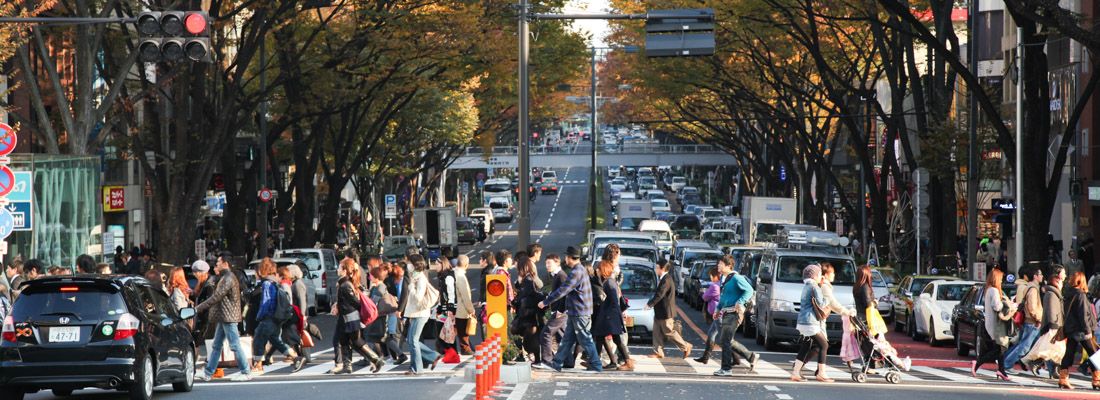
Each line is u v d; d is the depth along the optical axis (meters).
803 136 74.44
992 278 27.62
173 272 28.80
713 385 24.64
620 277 30.00
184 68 42.59
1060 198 66.88
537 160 165.38
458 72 55.38
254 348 27.02
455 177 154.50
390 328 27.80
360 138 77.50
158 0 39.88
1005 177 62.03
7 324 20.47
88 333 20.42
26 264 29.30
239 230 56.78
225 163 56.41
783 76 70.81
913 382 26.25
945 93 54.66
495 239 126.62
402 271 29.19
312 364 29.66
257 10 44.06
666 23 34.00
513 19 56.41
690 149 163.88
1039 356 26.06
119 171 69.25
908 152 55.81
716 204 174.62
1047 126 37.88
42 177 36.34
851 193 108.50
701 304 54.41
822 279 26.06
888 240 69.94
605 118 126.00
